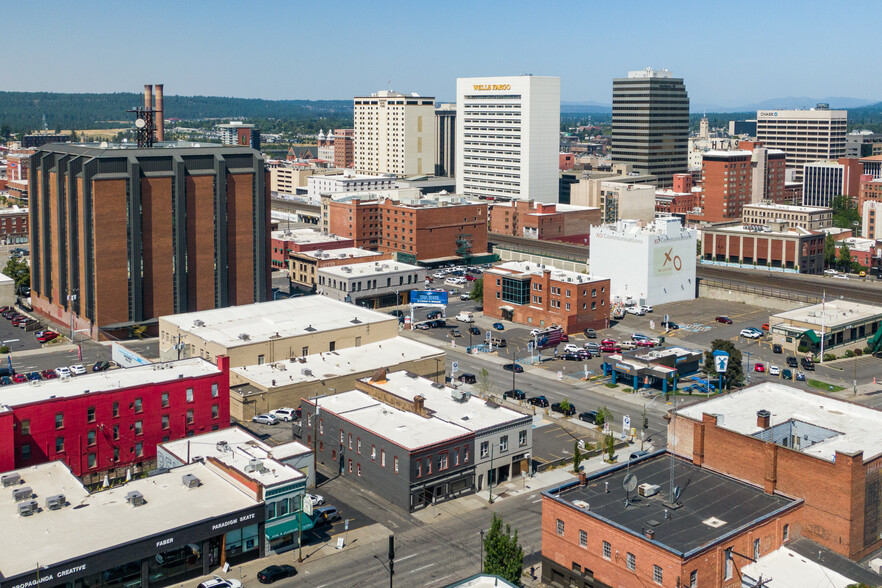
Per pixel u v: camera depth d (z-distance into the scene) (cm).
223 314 18500
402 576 9831
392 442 11625
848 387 16825
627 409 15475
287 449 12144
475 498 11944
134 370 13638
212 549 9881
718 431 10262
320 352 17012
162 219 19750
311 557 10262
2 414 11462
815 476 9369
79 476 12244
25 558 8812
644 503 9481
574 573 9375
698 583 8419
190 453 11756
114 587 9206
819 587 8600
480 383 16775
